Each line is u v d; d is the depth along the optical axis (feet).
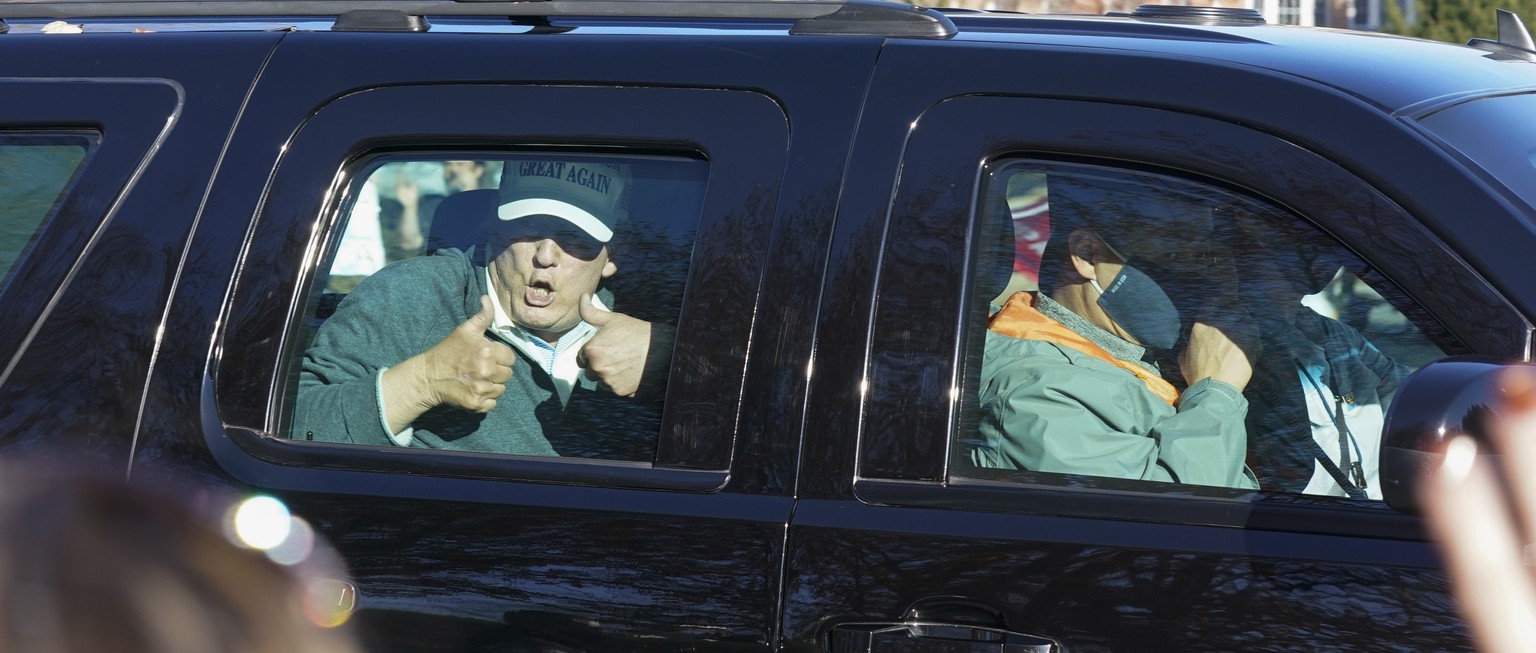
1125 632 21.03
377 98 26.55
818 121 24.40
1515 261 20.80
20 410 25.77
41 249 26.71
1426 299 21.25
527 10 28.60
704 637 22.52
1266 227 22.48
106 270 26.27
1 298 26.50
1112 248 23.44
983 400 23.26
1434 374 18.81
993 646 21.44
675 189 25.18
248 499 24.49
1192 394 23.03
